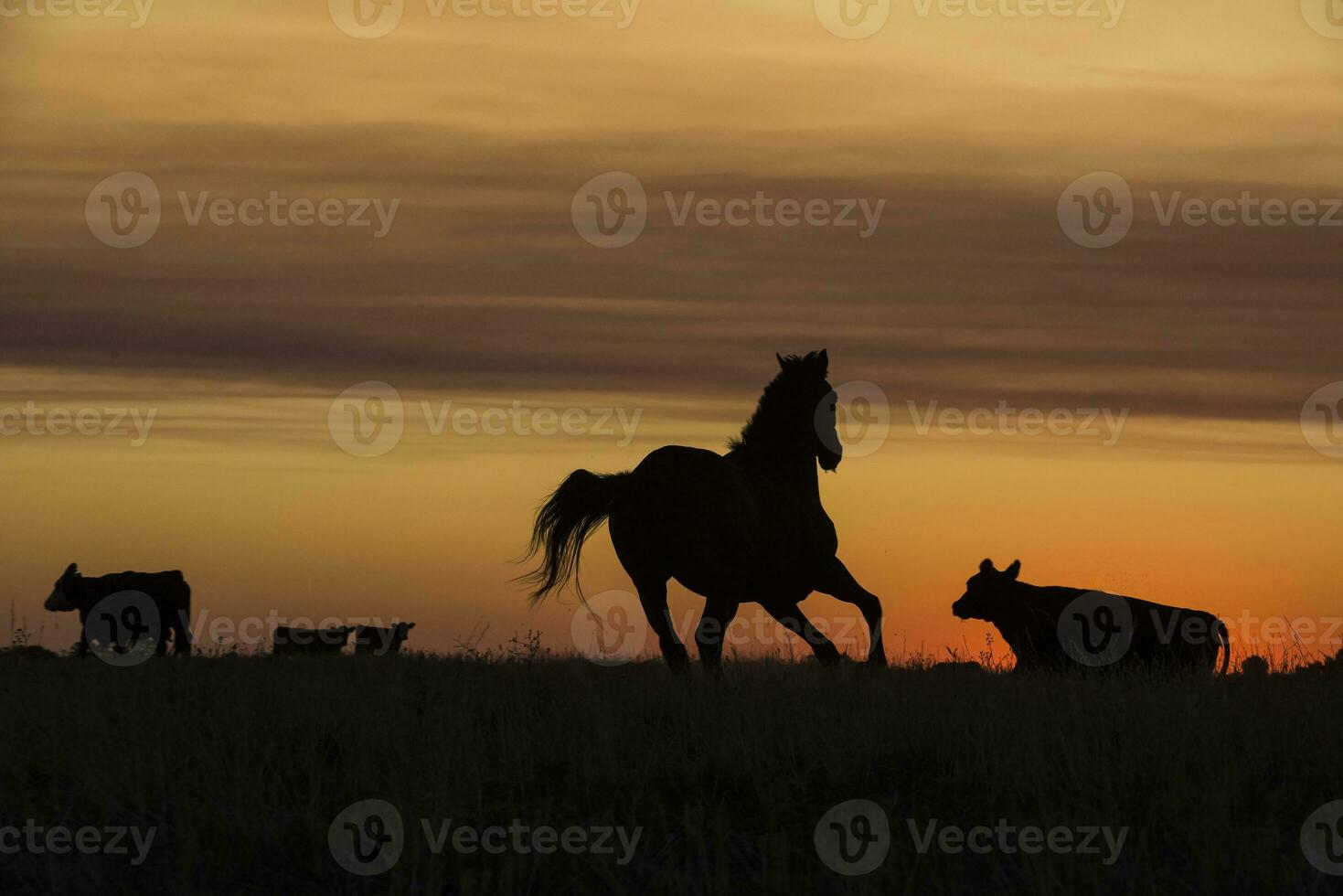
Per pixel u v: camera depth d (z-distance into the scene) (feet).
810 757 42.65
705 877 33.55
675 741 45.19
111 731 44.42
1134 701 49.85
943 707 48.11
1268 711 48.62
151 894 33.78
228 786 39.09
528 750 43.37
